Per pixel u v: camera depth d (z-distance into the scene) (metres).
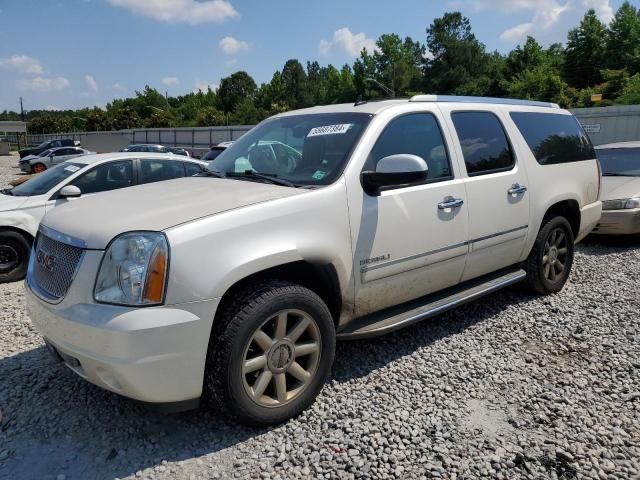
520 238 4.58
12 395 3.34
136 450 2.79
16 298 5.71
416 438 2.88
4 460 2.71
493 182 4.22
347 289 3.27
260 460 2.70
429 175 3.79
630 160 8.97
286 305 2.89
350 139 3.48
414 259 3.63
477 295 4.18
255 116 86.62
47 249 3.00
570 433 2.94
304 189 3.19
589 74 64.00
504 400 3.29
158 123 91.88
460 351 3.98
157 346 2.51
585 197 5.40
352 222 3.24
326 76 111.31
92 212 3.01
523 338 4.23
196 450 2.78
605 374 3.62
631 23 61.56
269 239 2.86
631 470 2.64
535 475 2.60
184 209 2.86
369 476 2.59
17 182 8.80
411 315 3.66
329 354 3.14
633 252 7.36
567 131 5.36
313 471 2.63
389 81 86.62
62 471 2.62
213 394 2.77
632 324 4.49
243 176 3.64
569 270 5.38
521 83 56.06
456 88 85.81
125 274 2.55
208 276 2.62
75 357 2.67
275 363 2.92
